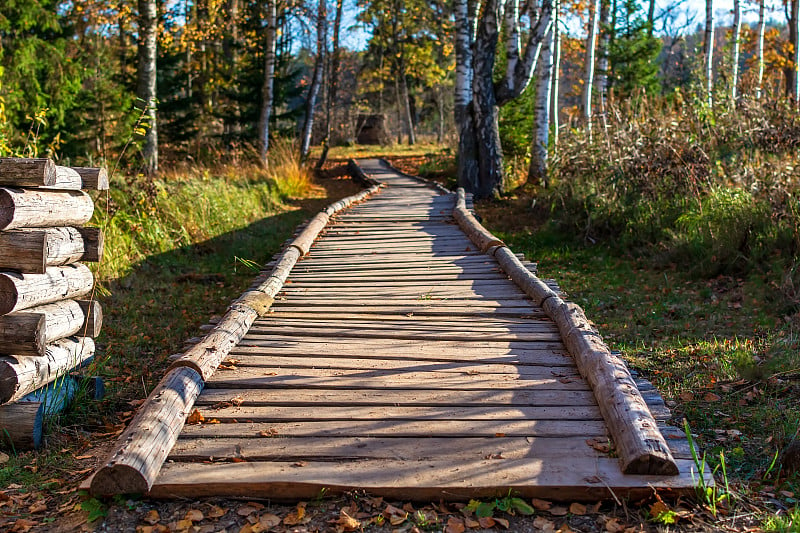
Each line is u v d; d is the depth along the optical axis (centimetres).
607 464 350
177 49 2430
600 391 415
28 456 411
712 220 959
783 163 955
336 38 2786
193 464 354
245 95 2683
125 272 929
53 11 1641
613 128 1270
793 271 760
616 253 1093
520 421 399
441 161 2598
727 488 337
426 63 4334
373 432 387
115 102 1759
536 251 1157
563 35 2733
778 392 503
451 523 317
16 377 408
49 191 449
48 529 321
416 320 609
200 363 454
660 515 317
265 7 2677
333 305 663
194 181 1333
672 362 591
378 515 324
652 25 2564
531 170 1759
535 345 535
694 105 1226
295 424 399
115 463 329
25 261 405
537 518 323
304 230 1066
